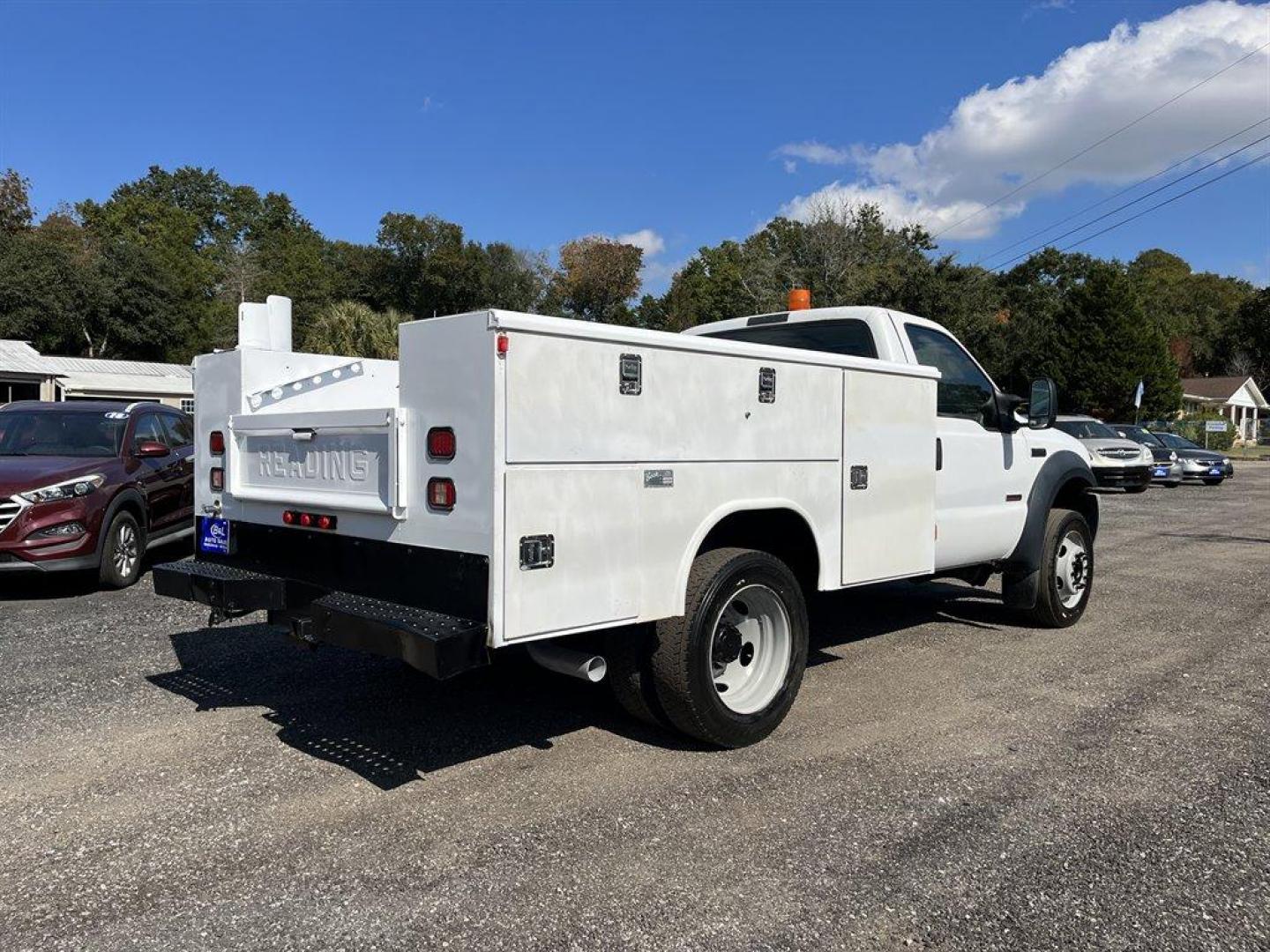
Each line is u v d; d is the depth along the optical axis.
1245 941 2.71
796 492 4.34
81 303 49.31
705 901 2.91
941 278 40.78
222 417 4.57
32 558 7.28
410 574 3.53
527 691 5.11
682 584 3.85
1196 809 3.63
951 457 5.65
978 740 4.41
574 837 3.34
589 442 3.44
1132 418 43.81
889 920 2.81
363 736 4.38
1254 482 25.48
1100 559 10.46
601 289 66.19
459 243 58.94
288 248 63.69
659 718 4.20
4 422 8.66
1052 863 3.18
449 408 3.31
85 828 3.41
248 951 2.64
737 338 6.25
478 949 2.64
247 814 3.53
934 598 7.91
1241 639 6.52
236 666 5.55
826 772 3.97
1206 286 93.50
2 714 4.68
